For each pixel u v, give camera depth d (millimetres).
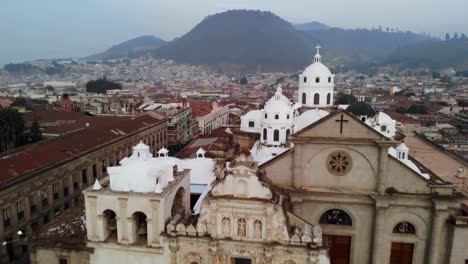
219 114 172875
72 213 43781
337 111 40719
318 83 77125
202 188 49406
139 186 35406
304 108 78250
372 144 40562
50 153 63375
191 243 35188
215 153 68938
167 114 126375
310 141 41594
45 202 58469
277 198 34469
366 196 41375
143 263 36156
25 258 52656
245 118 73000
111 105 165625
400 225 42062
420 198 40250
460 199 39844
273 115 62188
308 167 42531
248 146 65938
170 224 34969
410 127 128625
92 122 108562
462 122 156250
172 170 39125
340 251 44219
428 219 41156
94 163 73625
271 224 33438
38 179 56719
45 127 102250
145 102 165750
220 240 34312
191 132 145250
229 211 34125
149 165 36875
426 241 41688
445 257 41781
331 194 41750
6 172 52000
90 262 37062
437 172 63719
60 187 62281
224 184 34031
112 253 36438
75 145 70875
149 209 34875
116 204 35250
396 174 40906
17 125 87875
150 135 104250
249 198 33438
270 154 58062
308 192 42000
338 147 41469
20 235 52719
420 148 81312
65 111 124062
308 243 33219
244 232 34406
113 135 84500
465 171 64250
